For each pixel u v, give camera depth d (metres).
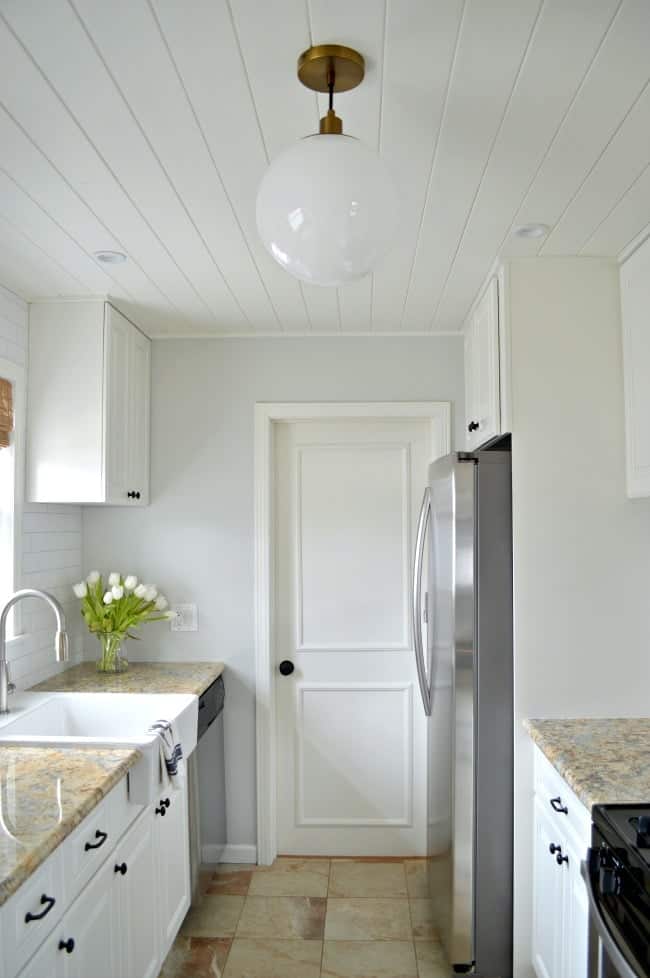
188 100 1.43
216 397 3.24
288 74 1.35
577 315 2.37
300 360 3.25
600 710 2.35
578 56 1.31
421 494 3.31
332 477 3.33
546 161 1.70
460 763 2.36
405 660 3.29
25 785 1.68
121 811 1.88
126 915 1.90
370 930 2.66
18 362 2.62
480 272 2.48
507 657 2.38
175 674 2.92
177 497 3.22
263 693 3.16
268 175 1.30
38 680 2.75
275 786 3.26
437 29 1.23
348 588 3.31
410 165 1.72
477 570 2.39
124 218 2.00
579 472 2.36
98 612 2.90
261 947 2.56
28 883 1.34
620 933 1.40
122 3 1.16
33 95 1.41
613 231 2.14
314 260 1.32
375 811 3.27
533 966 2.29
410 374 3.23
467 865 2.36
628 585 2.36
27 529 2.68
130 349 2.97
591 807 1.65
